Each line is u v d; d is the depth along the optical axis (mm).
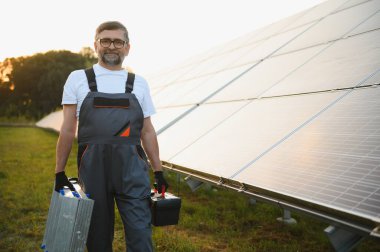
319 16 6699
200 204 5129
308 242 3633
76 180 2557
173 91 9227
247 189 2740
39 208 4844
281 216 4535
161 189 2393
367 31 4289
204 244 3621
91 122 2168
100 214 2170
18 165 8398
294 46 5848
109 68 2277
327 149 2578
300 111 3463
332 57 4293
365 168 2131
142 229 2121
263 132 3498
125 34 2262
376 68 3275
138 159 2232
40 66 60250
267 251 3422
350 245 1967
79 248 1953
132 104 2223
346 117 2846
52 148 12344
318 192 2150
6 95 63406
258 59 6551
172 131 5492
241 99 4938
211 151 3805
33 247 3584
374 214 1720
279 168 2684
